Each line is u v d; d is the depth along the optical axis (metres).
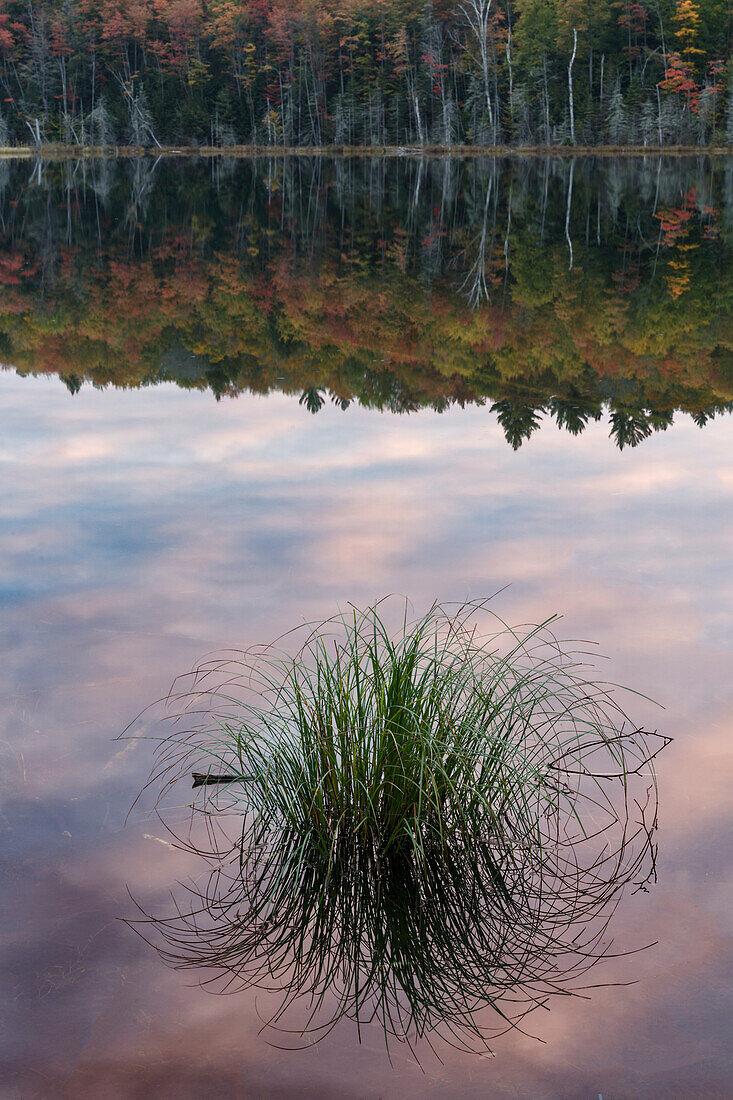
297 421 6.97
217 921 2.29
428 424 6.86
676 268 14.34
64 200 26.89
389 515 4.93
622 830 2.57
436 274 14.29
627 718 3.05
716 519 4.84
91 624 3.74
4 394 7.93
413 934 2.25
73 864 2.46
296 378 8.40
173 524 4.85
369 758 2.55
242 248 17.52
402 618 3.70
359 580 4.11
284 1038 1.97
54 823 2.62
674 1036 1.96
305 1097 1.82
